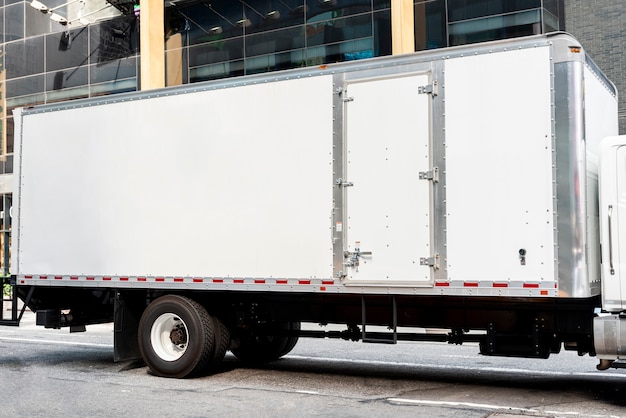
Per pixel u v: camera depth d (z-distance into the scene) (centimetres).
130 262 958
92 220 994
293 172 859
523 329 797
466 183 764
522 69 747
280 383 891
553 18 1695
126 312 986
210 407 744
